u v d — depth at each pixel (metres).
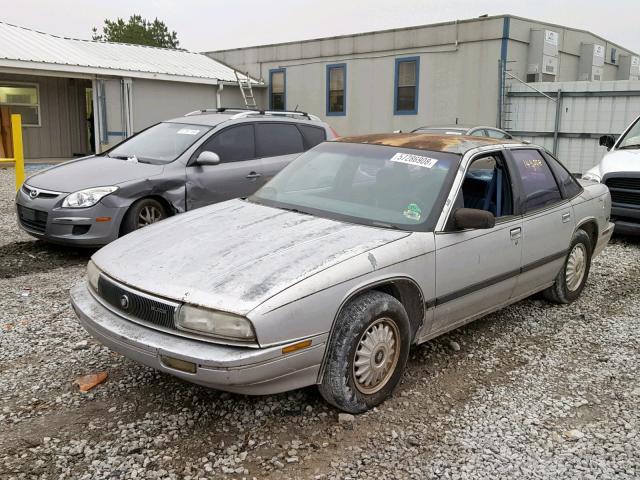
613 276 6.93
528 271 4.90
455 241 4.08
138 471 3.03
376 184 4.40
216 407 3.67
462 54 18.75
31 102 19.52
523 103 17.78
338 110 22.20
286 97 23.64
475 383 4.12
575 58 21.61
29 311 5.23
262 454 3.21
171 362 3.14
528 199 4.89
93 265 3.82
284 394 3.84
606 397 3.97
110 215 6.80
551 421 3.64
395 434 3.43
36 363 4.21
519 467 3.16
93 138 20.62
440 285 4.01
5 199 11.60
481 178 4.61
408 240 3.82
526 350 4.71
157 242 3.86
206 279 3.30
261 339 3.07
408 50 19.98
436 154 4.49
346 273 3.41
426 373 4.25
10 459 3.10
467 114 18.94
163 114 20.59
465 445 3.35
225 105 22.77
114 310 3.50
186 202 7.42
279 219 4.11
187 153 7.54
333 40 21.84
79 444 3.25
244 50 24.56
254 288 3.19
